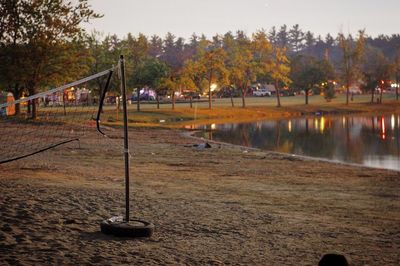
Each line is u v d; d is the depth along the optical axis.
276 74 99.00
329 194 15.59
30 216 8.98
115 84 63.19
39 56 44.31
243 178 18.39
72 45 46.31
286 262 7.77
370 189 17.14
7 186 12.12
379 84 122.88
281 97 139.75
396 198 15.35
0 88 49.50
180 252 7.78
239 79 93.25
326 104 111.38
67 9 45.47
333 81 130.00
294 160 26.75
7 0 43.88
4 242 7.20
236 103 108.31
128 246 7.77
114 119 54.66
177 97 127.50
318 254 8.38
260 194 14.79
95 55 63.44
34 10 44.19
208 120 73.06
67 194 11.70
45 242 7.44
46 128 37.00
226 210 11.77
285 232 9.89
